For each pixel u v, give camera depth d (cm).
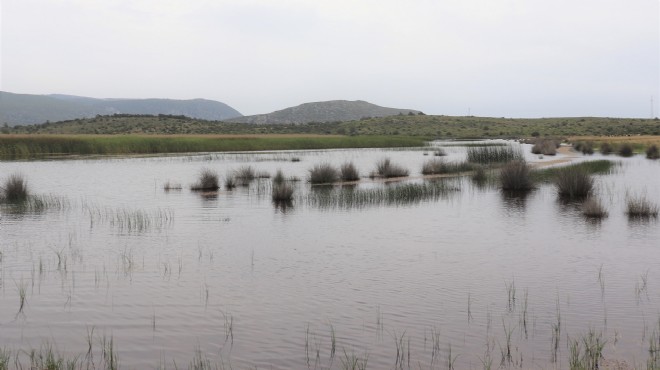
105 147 6456
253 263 1409
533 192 2852
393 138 8962
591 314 1021
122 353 865
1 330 955
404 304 1084
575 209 2284
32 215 2162
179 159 5481
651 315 1012
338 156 5941
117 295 1143
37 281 1241
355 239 1705
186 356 855
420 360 837
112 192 2898
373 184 3200
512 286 1199
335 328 963
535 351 865
